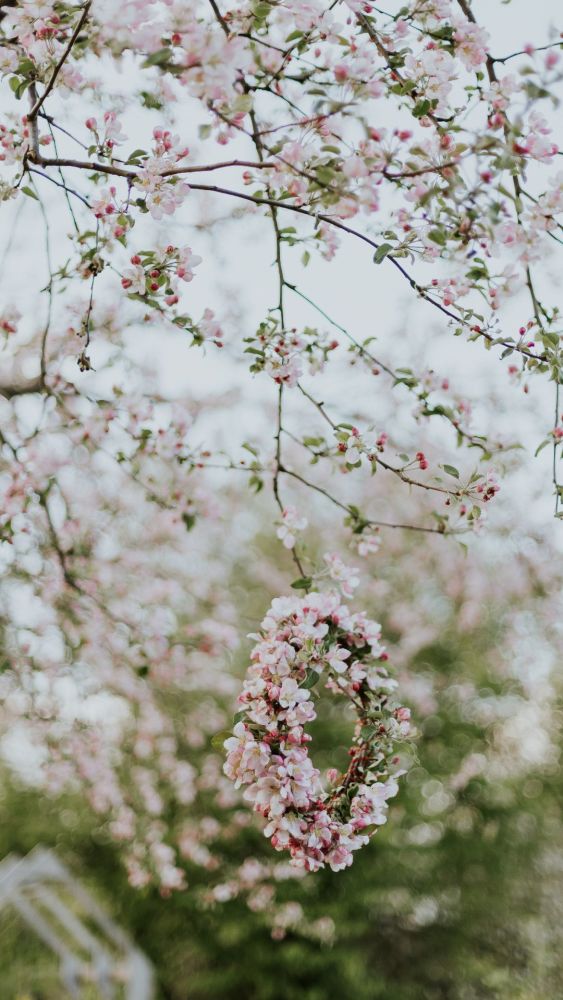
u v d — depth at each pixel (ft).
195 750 22.47
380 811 6.56
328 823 6.20
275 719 6.21
